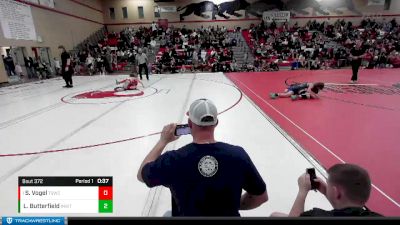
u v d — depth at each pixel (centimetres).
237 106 588
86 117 532
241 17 2423
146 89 891
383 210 212
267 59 1731
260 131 412
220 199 137
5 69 1239
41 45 1485
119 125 467
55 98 773
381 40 2006
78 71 1681
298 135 389
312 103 593
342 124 434
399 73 1165
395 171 271
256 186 150
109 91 870
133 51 1902
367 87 799
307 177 164
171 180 139
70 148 362
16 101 749
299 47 1880
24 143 388
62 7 1706
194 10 2420
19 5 1303
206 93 776
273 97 663
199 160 137
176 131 165
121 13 2423
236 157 141
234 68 1579
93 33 2189
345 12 2375
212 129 147
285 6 2388
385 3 2339
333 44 2025
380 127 414
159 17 2439
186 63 1728
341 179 122
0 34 1190
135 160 319
